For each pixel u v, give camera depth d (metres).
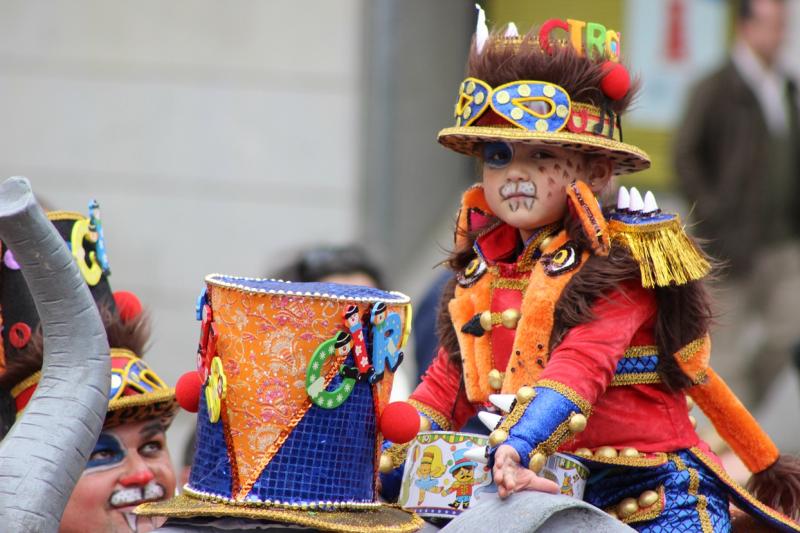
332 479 9.45
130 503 11.16
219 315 9.48
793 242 28.83
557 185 10.55
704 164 29.50
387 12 30.33
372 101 30.39
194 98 30.86
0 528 8.70
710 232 29.03
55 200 31.14
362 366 9.47
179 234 30.88
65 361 9.11
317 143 30.56
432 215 31.95
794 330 27.91
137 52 30.97
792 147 29.28
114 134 31.02
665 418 10.85
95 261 11.64
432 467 10.54
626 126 30.38
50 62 31.14
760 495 11.71
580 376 9.94
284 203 30.62
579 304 10.19
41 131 31.19
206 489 9.50
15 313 11.07
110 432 11.13
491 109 10.50
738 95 29.25
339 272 18.33
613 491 10.76
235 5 30.67
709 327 11.07
